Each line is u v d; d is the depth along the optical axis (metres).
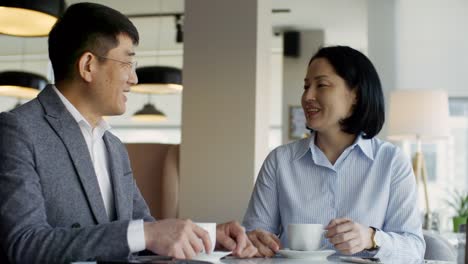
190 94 3.84
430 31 6.09
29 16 3.47
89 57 1.49
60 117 1.42
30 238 1.20
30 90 5.99
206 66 3.81
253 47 3.72
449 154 7.01
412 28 6.11
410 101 4.61
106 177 1.57
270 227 1.87
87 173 1.41
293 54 7.43
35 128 1.37
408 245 1.60
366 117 1.80
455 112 6.98
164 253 1.17
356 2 6.34
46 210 1.35
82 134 1.45
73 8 1.51
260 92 3.79
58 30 1.51
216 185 3.74
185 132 3.83
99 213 1.41
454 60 6.07
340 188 1.79
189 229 1.19
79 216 1.38
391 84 6.10
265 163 1.91
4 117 1.35
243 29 3.75
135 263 1.00
